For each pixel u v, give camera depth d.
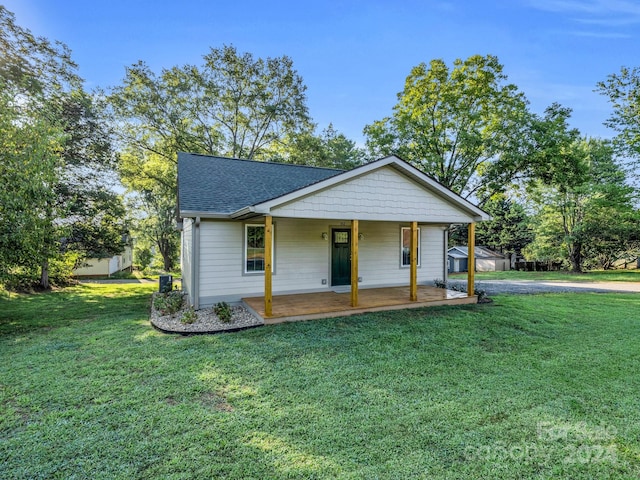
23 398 3.58
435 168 17.77
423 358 4.90
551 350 5.33
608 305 9.17
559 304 9.18
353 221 7.56
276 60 20.67
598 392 3.84
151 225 28.09
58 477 2.41
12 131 6.61
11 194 6.27
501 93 16.72
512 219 31.86
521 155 16.08
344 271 10.16
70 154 13.97
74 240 14.76
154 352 5.08
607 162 20.08
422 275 11.41
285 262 9.20
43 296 11.93
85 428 3.03
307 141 21.89
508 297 10.30
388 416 3.29
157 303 8.65
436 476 2.46
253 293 8.70
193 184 8.96
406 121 17.61
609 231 20.78
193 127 20.31
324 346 5.38
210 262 8.19
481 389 3.90
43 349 5.24
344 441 2.87
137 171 19.50
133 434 2.94
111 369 4.41
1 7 11.38
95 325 6.89
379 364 4.65
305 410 3.39
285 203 6.75
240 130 21.81
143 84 18.33
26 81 10.95
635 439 2.95
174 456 2.65
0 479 2.38
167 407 3.42
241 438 2.90
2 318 7.74
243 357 4.88
